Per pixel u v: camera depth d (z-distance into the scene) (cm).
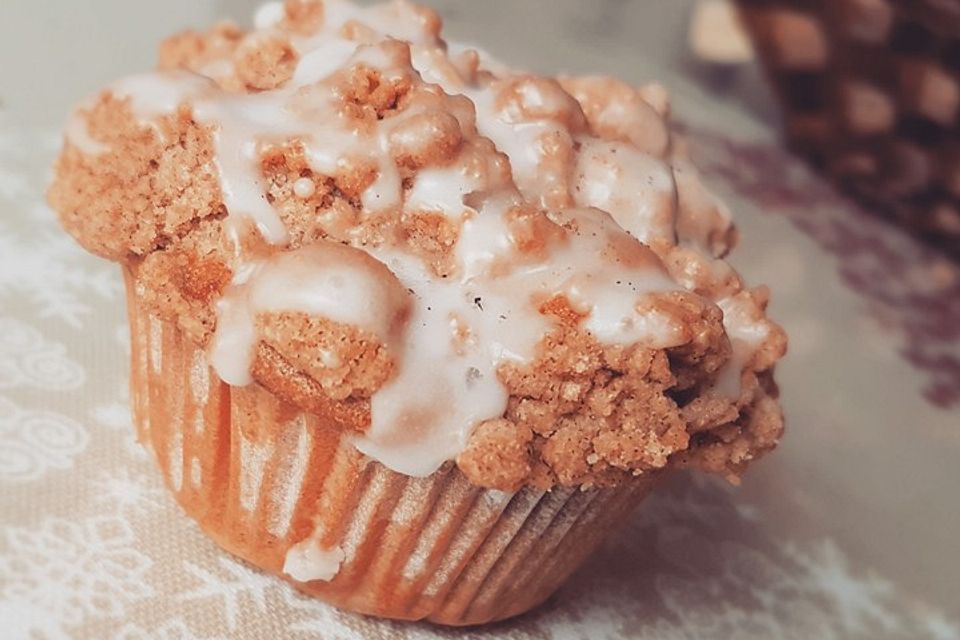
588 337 21
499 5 44
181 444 23
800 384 34
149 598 22
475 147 22
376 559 22
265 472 22
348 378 20
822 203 41
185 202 21
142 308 22
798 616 27
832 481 31
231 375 21
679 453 22
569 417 21
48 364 25
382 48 22
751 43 42
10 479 23
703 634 26
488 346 21
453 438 21
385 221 21
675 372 21
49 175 29
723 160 42
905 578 29
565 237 21
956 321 37
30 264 27
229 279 21
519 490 22
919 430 33
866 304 37
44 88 32
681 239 24
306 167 21
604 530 24
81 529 23
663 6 46
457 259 21
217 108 22
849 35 39
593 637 25
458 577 23
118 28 35
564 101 23
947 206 40
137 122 22
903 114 40
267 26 24
